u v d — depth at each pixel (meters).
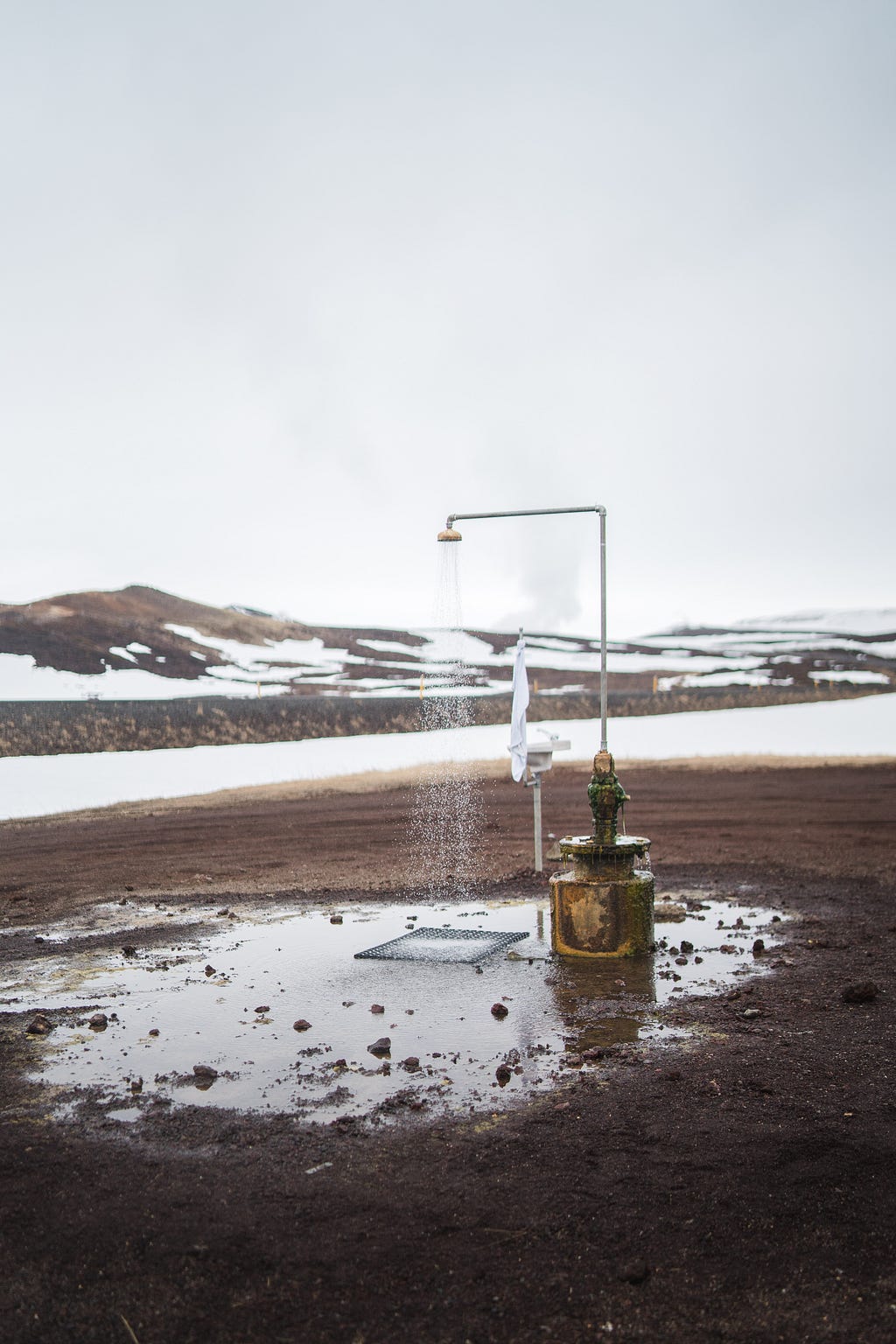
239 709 55.38
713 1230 4.23
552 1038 6.81
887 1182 4.63
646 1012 7.33
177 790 28.05
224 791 25.94
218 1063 6.41
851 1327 3.59
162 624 108.25
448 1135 5.21
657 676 97.00
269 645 114.06
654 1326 3.62
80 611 110.94
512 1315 3.69
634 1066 6.21
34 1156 5.06
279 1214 4.42
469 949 9.24
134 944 9.80
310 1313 3.72
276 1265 4.02
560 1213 4.39
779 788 23.23
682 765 29.31
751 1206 4.43
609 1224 4.29
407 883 13.02
